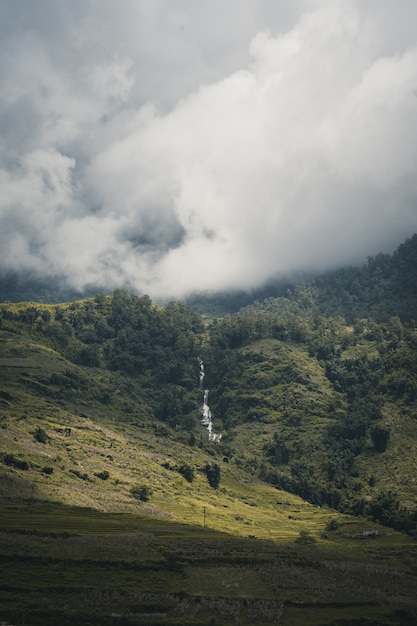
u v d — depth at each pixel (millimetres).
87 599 92562
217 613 94375
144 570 106875
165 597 96812
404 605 105438
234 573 112625
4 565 100750
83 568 103750
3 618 83250
